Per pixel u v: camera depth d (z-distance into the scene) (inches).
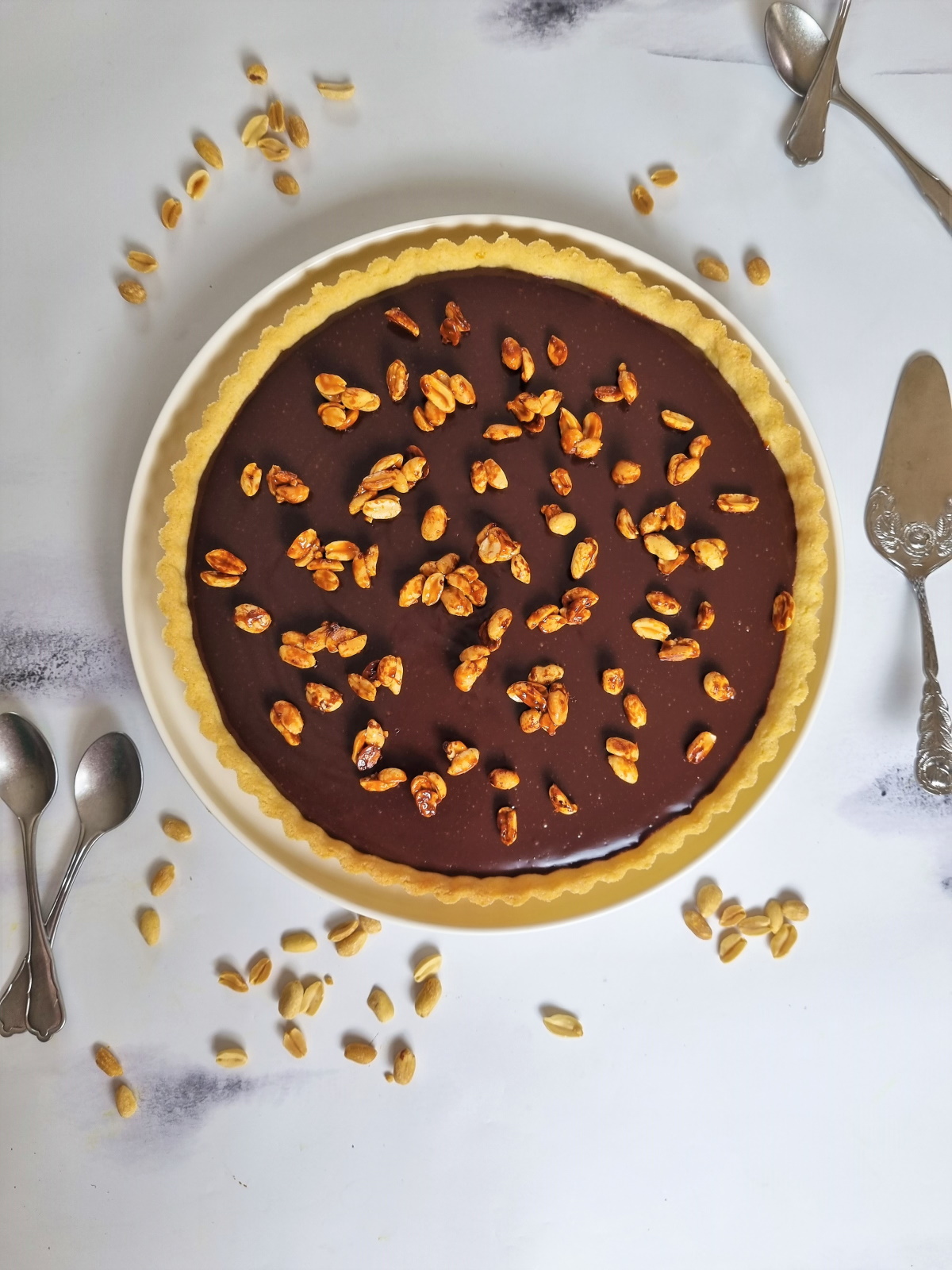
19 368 25.3
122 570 24.3
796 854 26.0
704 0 25.9
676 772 24.4
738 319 25.5
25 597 25.2
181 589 24.1
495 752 24.1
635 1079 25.9
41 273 25.4
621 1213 25.9
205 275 25.5
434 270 24.6
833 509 24.4
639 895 24.4
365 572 23.8
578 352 24.5
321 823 24.2
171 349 25.5
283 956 25.5
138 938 25.3
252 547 24.0
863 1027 26.2
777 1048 26.1
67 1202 25.2
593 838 24.3
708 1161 26.0
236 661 24.0
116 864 25.3
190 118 25.6
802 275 26.0
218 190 25.6
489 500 24.2
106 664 25.2
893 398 25.9
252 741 24.1
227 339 24.2
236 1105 25.5
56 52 25.5
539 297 24.6
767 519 24.7
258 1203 25.4
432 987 25.5
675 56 26.0
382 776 23.9
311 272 24.3
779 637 24.6
